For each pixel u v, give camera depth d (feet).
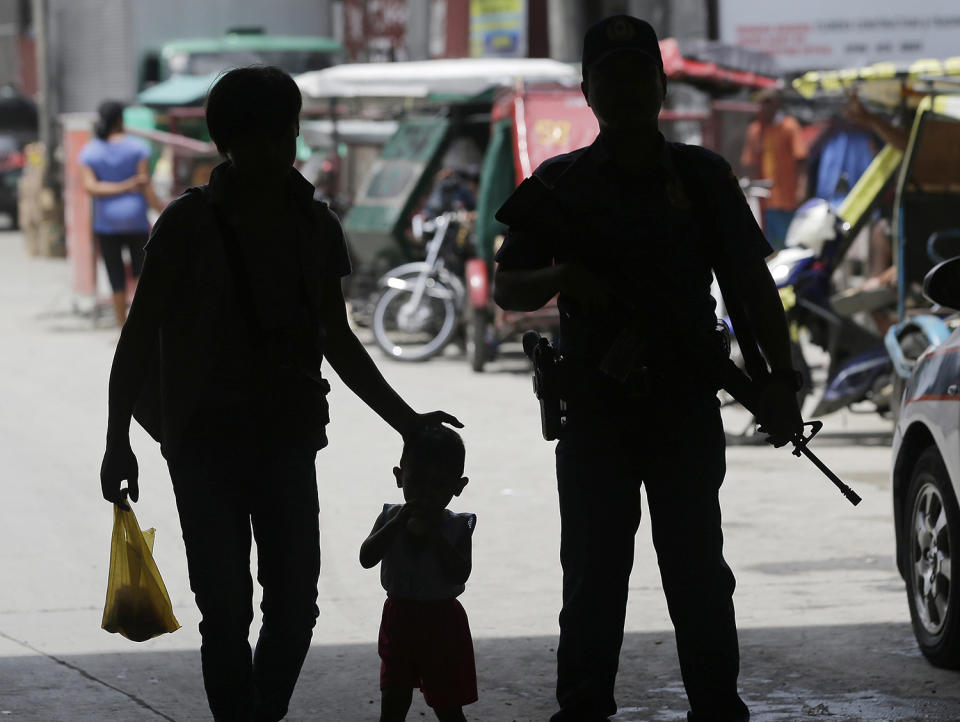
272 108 43.83
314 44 259.19
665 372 46.32
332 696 56.54
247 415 44.62
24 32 513.04
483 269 147.54
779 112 173.68
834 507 89.25
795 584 72.54
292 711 54.80
